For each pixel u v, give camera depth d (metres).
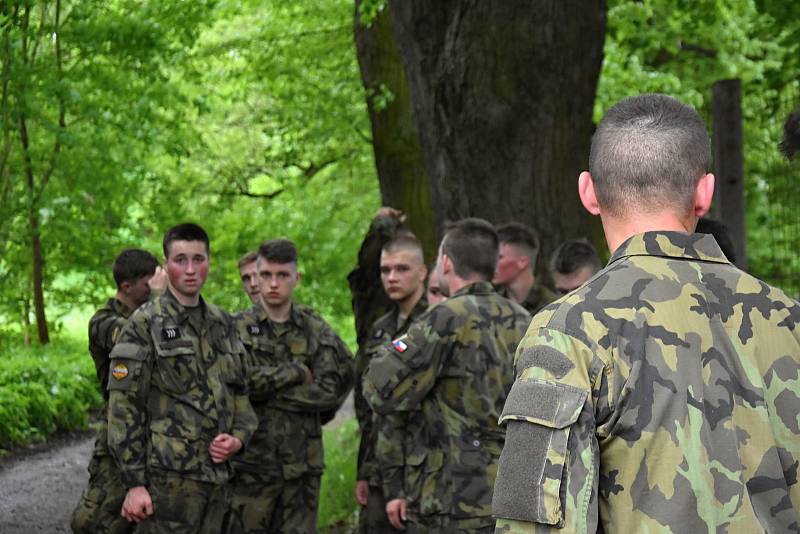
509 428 1.69
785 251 7.32
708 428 1.65
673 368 1.67
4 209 11.38
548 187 6.12
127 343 4.35
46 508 7.24
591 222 6.34
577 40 6.04
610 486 1.65
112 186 11.63
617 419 1.66
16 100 9.73
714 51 13.91
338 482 7.25
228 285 15.29
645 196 1.82
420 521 3.68
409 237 4.80
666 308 1.72
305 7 13.19
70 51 10.29
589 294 1.74
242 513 5.07
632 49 11.24
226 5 12.64
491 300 3.67
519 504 1.63
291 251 5.26
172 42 10.34
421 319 3.65
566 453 1.62
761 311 1.75
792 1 8.83
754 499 1.65
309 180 17.09
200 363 4.50
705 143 1.84
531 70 6.01
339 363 5.34
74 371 11.43
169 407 4.38
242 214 15.91
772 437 1.68
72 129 11.10
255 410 5.15
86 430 10.57
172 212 13.26
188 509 4.34
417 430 3.74
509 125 6.07
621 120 1.86
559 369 1.68
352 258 16.05
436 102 6.24
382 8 9.14
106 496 4.90
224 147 16.50
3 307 13.42
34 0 8.81
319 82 14.18
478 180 6.17
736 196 6.28
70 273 13.34
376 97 9.47
